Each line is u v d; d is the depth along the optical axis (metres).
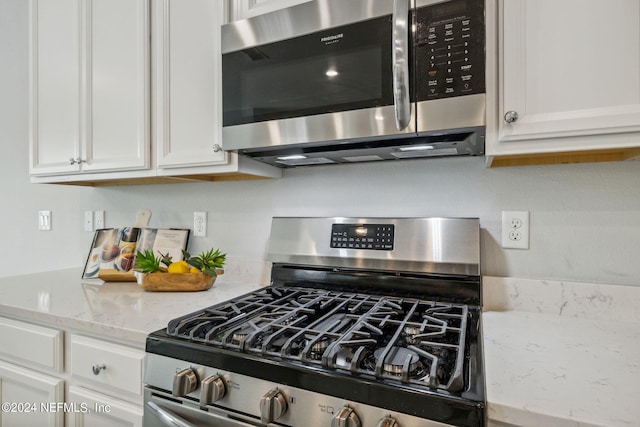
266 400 0.65
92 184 1.76
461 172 1.14
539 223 1.05
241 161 1.17
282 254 1.29
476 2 0.80
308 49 0.98
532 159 1.01
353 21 0.92
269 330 0.81
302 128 0.99
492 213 1.10
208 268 1.30
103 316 0.99
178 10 1.23
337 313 0.96
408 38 0.85
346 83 0.93
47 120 1.50
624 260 0.97
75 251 1.94
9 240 2.13
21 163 2.07
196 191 1.59
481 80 0.80
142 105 1.30
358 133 0.92
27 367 1.08
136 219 1.66
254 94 1.06
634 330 0.88
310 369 0.65
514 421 0.53
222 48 1.11
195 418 0.76
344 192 1.31
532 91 0.78
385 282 1.13
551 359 0.70
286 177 1.41
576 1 0.75
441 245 1.08
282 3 1.06
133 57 1.31
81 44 1.41
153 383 0.81
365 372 0.63
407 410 0.57
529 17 0.78
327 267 1.22
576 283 1.00
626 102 0.72
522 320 0.96
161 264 1.45
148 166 1.30
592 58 0.74
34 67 1.53
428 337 0.75
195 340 0.78
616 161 0.98
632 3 0.72
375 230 1.17
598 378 0.62
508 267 1.09
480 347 0.72
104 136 1.37
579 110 0.75
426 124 0.85
